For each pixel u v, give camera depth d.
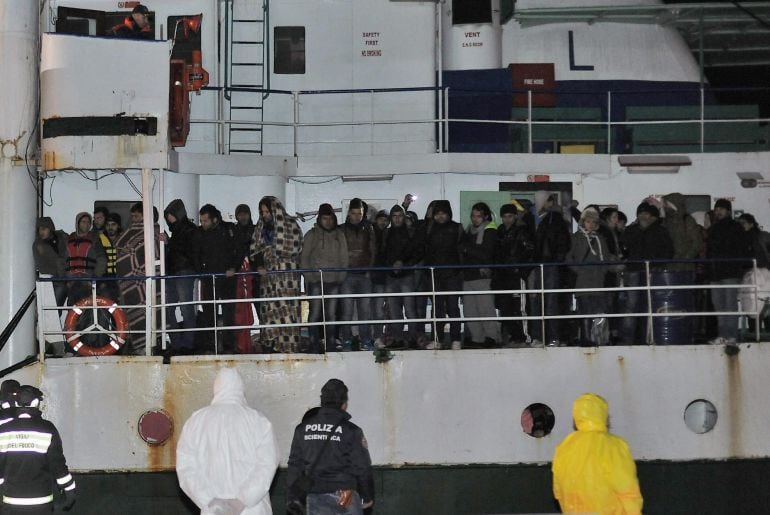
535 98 15.14
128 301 11.60
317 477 7.47
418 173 13.10
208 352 11.21
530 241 11.40
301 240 11.54
